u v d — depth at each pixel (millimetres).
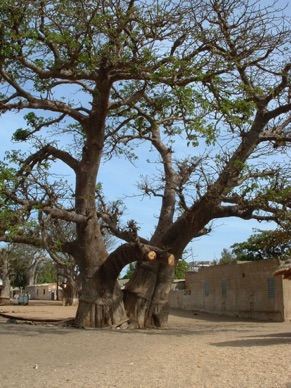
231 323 20125
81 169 16656
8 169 13922
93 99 16109
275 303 21281
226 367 8281
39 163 16609
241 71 16172
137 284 17516
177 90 14031
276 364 8281
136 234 15867
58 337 14195
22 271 69938
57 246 16516
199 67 14703
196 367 8430
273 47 15828
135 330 16344
